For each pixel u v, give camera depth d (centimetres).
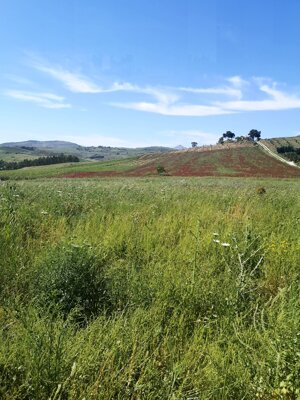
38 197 990
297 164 9388
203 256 546
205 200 1053
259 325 367
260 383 276
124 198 1076
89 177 6912
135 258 550
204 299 409
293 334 303
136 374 292
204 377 292
